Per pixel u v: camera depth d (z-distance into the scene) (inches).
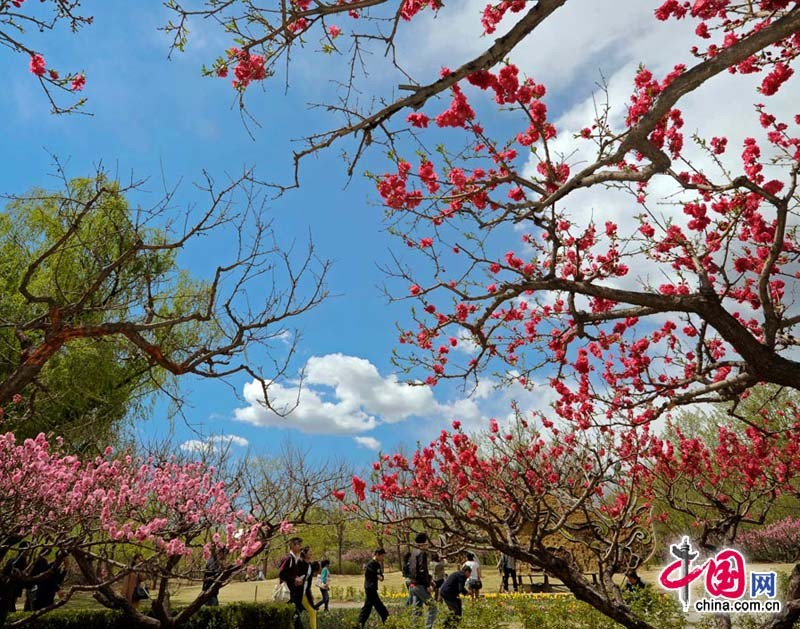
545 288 176.9
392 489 251.3
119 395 634.2
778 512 647.1
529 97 158.4
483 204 185.6
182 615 322.7
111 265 186.1
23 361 168.6
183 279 564.4
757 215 215.5
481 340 204.5
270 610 404.5
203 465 401.7
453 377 233.3
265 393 201.8
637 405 219.3
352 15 165.0
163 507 334.3
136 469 394.6
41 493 254.5
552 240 172.9
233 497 367.9
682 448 330.6
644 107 160.7
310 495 376.5
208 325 499.5
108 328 173.6
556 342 229.1
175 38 146.9
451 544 232.4
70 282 498.0
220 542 328.8
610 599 205.8
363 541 1216.8
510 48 133.1
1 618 278.2
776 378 161.9
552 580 714.8
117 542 270.8
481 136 171.3
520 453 248.2
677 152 199.8
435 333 233.6
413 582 388.5
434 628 317.1
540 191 169.6
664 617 270.7
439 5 148.0
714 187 167.6
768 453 312.5
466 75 135.0
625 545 228.4
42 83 170.6
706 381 206.8
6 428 519.5
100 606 512.1
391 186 180.1
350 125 140.3
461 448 264.8
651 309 175.6
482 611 326.6
